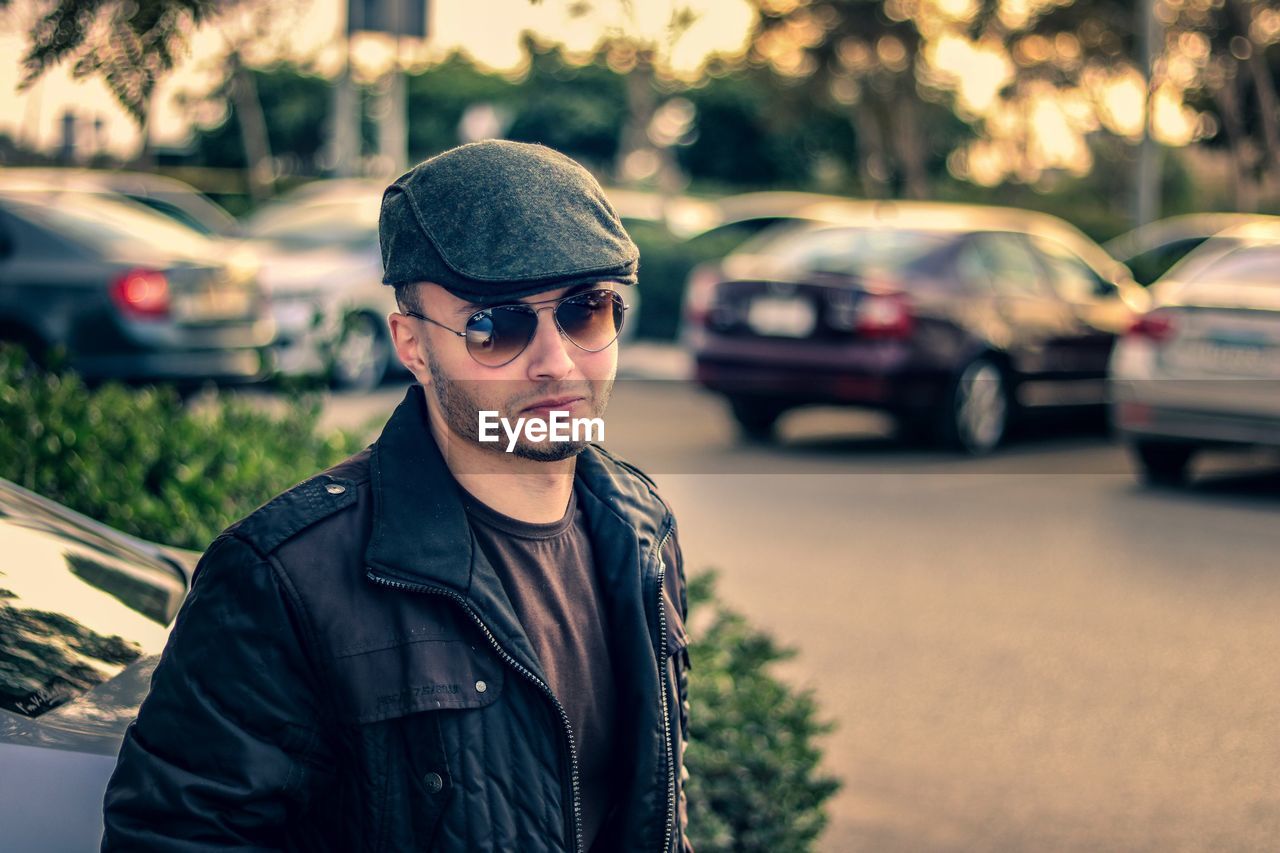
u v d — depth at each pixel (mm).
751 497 8242
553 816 1478
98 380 8977
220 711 1399
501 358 1492
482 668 1465
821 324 9539
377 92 20453
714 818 2945
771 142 35156
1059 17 18938
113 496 3424
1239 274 8555
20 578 2143
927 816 3930
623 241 1504
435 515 1491
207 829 1382
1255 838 3850
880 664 5223
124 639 2121
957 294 9742
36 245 9047
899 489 8602
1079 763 4340
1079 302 10641
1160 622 5809
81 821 1668
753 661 3627
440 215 1464
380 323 11367
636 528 1664
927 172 28859
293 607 1421
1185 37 16828
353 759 1435
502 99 32375
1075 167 25500
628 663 1611
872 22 19594
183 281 9125
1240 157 17578
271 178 20938
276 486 3674
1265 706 4855
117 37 3012
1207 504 8297
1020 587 6312
